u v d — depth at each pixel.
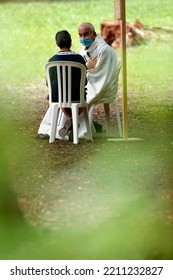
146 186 10.95
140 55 28.27
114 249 7.73
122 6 14.16
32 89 23.00
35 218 9.58
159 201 9.99
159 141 14.70
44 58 28.86
